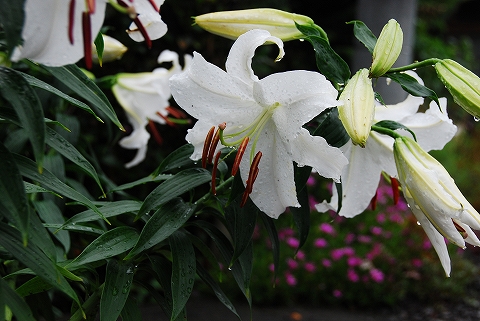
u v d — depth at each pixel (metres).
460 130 5.80
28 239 0.83
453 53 5.70
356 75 0.93
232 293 2.93
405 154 0.95
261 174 0.96
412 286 3.22
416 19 5.36
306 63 4.35
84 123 2.56
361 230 3.30
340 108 0.91
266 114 0.94
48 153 1.33
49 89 0.90
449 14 6.96
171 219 0.97
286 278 2.93
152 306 2.74
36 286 0.97
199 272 1.01
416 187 0.93
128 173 2.73
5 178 0.79
